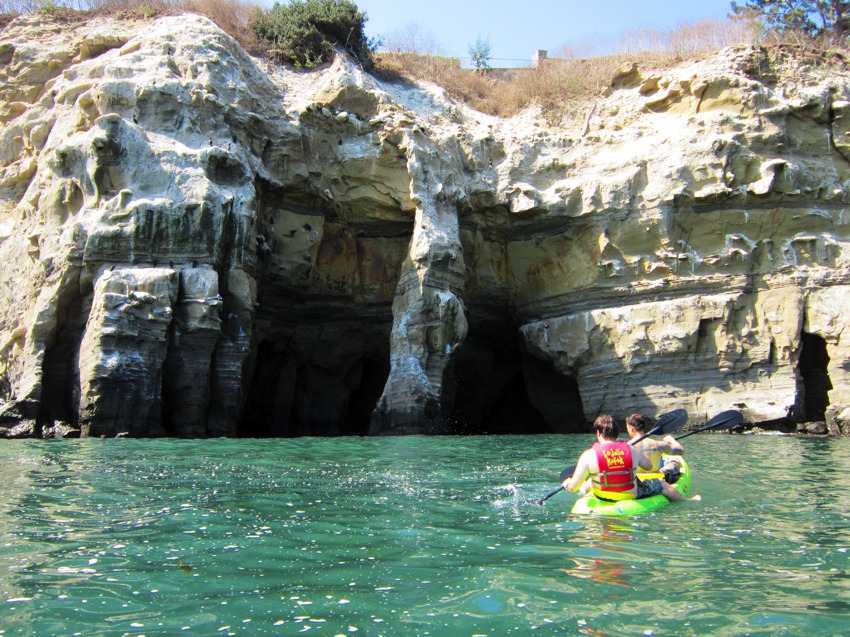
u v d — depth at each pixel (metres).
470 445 13.69
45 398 14.58
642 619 3.91
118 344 14.00
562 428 20.53
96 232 14.78
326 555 5.13
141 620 3.90
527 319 20.70
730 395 17.91
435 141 19.81
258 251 17.62
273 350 19.53
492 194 20.09
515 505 6.99
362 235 19.97
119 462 9.76
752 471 9.75
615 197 19.08
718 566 4.86
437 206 18.88
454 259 18.30
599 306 19.31
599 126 21.11
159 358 14.39
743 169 18.59
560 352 19.45
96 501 6.92
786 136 18.92
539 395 20.97
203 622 3.88
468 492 7.73
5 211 18.16
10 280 16.62
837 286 17.81
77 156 15.81
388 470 9.50
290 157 18.36
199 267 15.23
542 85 22.88
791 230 18.52
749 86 19.23
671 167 18.81
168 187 15.52
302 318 19.69
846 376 17.14
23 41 20.16
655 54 22.06
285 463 10.05
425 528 5.97
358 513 6.54
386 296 19.92
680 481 7.63
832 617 3.92
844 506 6.96
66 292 14.84
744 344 18.08
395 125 19.27
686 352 18.22
